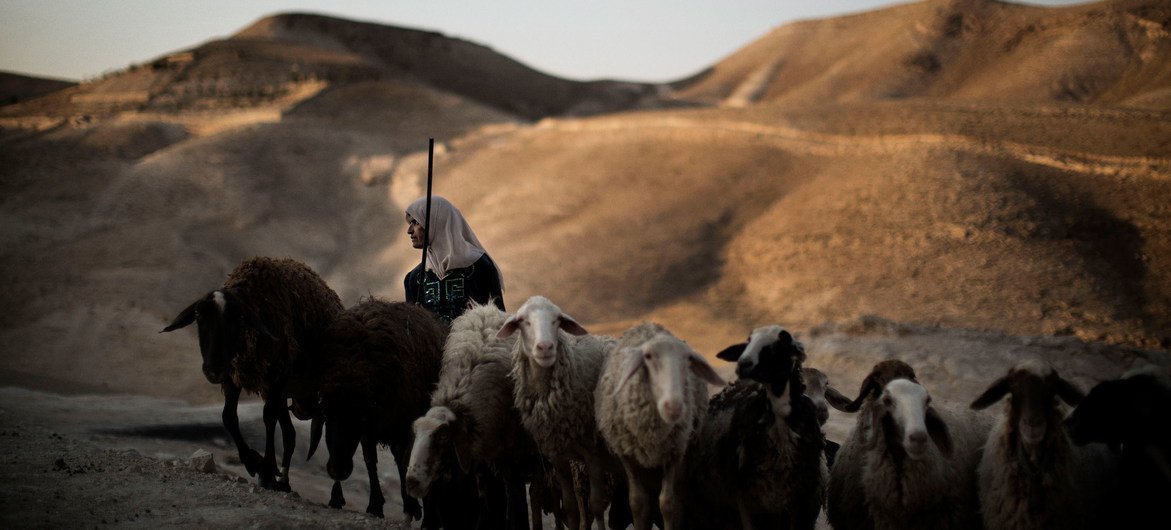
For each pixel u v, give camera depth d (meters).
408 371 7.93
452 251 9.07
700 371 6.51
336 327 8.13
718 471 7.29
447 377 7.61
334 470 7.53
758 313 42.59
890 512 6.96
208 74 142.75
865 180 55.84
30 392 21.14
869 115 71.12
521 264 53.97
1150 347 31.00
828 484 7.95
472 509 8.41
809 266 46.41
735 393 7.74
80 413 16.09
